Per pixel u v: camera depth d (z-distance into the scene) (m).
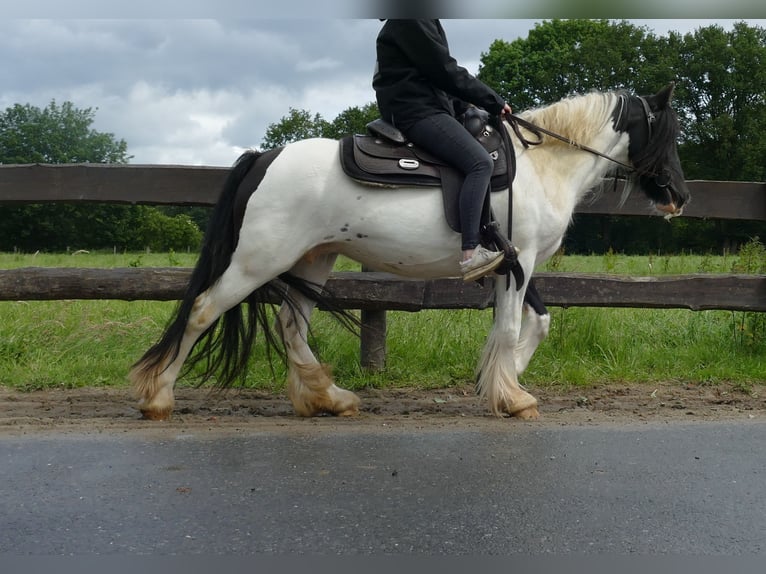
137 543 2.88
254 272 4.85
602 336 7.06
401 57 4.80
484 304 6.26
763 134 52.91
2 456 3.96
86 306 7.95
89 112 69.94
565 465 3.86
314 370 5.22
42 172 5.97
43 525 3.04
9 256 21.55
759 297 6.58
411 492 3.43
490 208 4.84
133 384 4.99
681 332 7.57
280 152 4.89
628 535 2.98
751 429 4.68
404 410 5.47
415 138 4.84
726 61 54.72
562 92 56.19
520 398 5.09
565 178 5.21
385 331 6.51
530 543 2.90
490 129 5.02
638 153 5.45
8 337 6.85
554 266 7.59
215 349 5.16
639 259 14.30
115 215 55.34
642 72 54.97
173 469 3.75
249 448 4.16
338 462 3.90
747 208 6.67
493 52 58.47
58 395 5.84
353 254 5.05
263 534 2.96
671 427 4.73
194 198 6.09
